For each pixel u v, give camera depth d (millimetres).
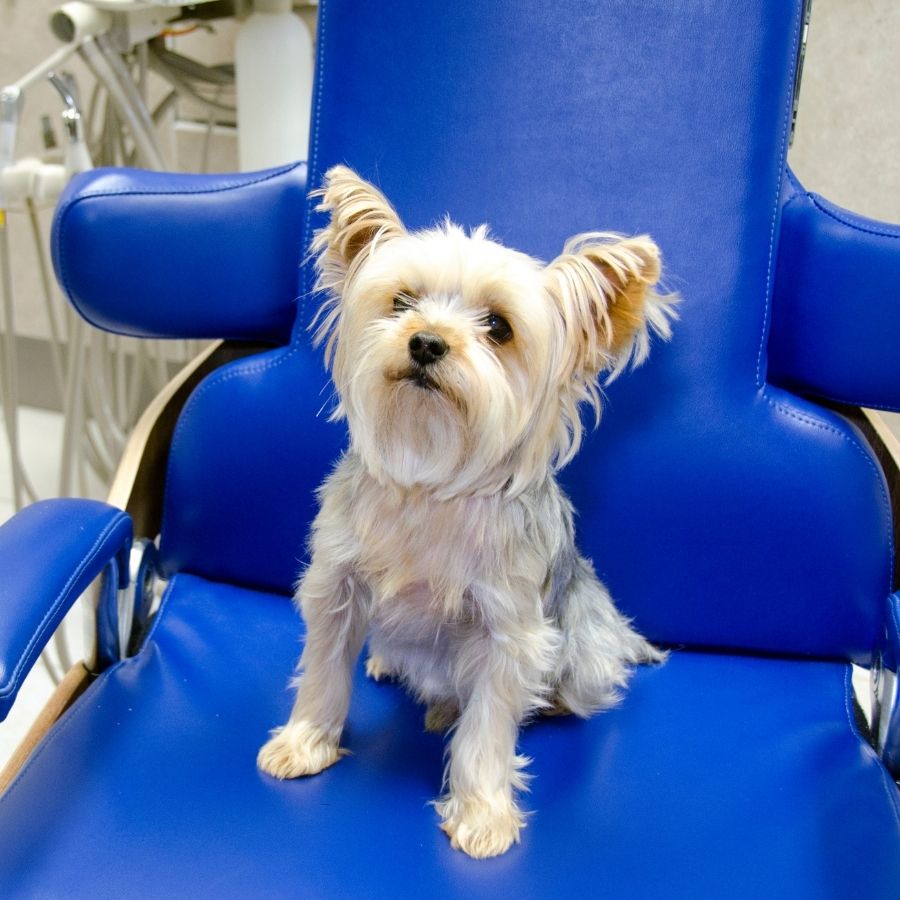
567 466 1354
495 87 1311
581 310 1108
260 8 1735
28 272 2764
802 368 1343
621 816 1096
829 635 1359
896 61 1879
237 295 1401
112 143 1996
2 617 962
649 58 1294
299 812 1075
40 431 2855
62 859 979
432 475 1109
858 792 1119
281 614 1424
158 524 1462
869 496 1315
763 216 1305
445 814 1085
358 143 1339
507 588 1124
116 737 1140
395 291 1117
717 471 1330
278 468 1405
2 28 2479
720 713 1278
